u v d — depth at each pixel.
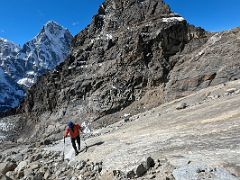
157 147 17.14
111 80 90.38
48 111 104.31
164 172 12.62
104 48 100.38
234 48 73.75
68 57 109.50
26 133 108.31
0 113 168.25
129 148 19.20
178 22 89.94
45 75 119.56
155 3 100.25
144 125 31.38
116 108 82.88
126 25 101.44
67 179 16.61
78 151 22.86
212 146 14.16
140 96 82.31
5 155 32.41
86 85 94.94
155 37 89.62
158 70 83.50
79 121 86.00
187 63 80.62
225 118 19.88
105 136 29.69
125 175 13.64
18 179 18.78
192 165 12.15
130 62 90.25
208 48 79.44
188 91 72.62
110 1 113.25
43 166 21.00
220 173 10.92
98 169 16.52
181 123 23.97
